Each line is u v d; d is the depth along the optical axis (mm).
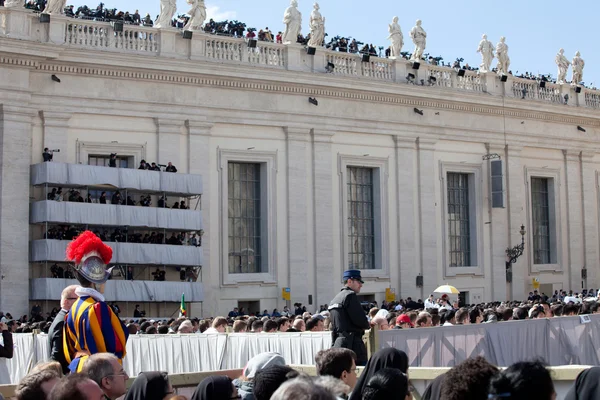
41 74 43625
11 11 42781
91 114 45000
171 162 46875
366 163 53656
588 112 62938
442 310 29844
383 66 54531
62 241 41938
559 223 61844
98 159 45562
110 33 45406
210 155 48344
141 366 22938
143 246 43812
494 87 59000
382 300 53406
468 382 8070
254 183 50562
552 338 22906
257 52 49969
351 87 52312
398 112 54844
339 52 52594
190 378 14250
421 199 55344
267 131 50344
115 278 43656
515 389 7523
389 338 18781
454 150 57219
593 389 9633
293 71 50375
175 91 47344
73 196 43062
